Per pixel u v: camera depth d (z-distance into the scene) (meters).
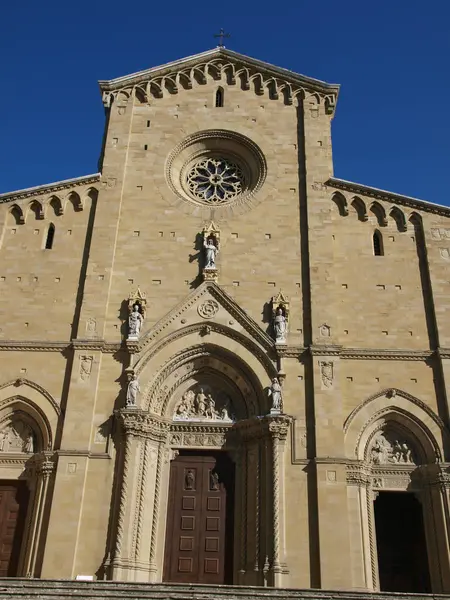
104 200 39.09
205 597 22.39
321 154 40.53
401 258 37.56
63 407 33.44
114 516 30.75
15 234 38.34
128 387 33.12
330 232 37.94
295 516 30.89
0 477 32.75
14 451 33.38
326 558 29.66
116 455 32.25
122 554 29.77
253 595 22.70
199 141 42.09
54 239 38.19
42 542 30.33
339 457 31.77
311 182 39.53
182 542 32.22
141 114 42.53
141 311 35.84
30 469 32.84
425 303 36.31
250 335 35.06
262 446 32.66
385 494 36.25
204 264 37.19
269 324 35.72
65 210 39.09
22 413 34.03
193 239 38.22
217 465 33.97
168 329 35.16
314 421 32.75
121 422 32.44
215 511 32.94
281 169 40.41
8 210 38.91
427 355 34.66
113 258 37.34
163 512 32.50
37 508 31.09
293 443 32.44
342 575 29.34
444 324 35.31
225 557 31.92
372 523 31.66
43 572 29.28
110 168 40.19
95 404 33.28
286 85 43.31
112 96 43.06
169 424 34.09
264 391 33.72
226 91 43.31
